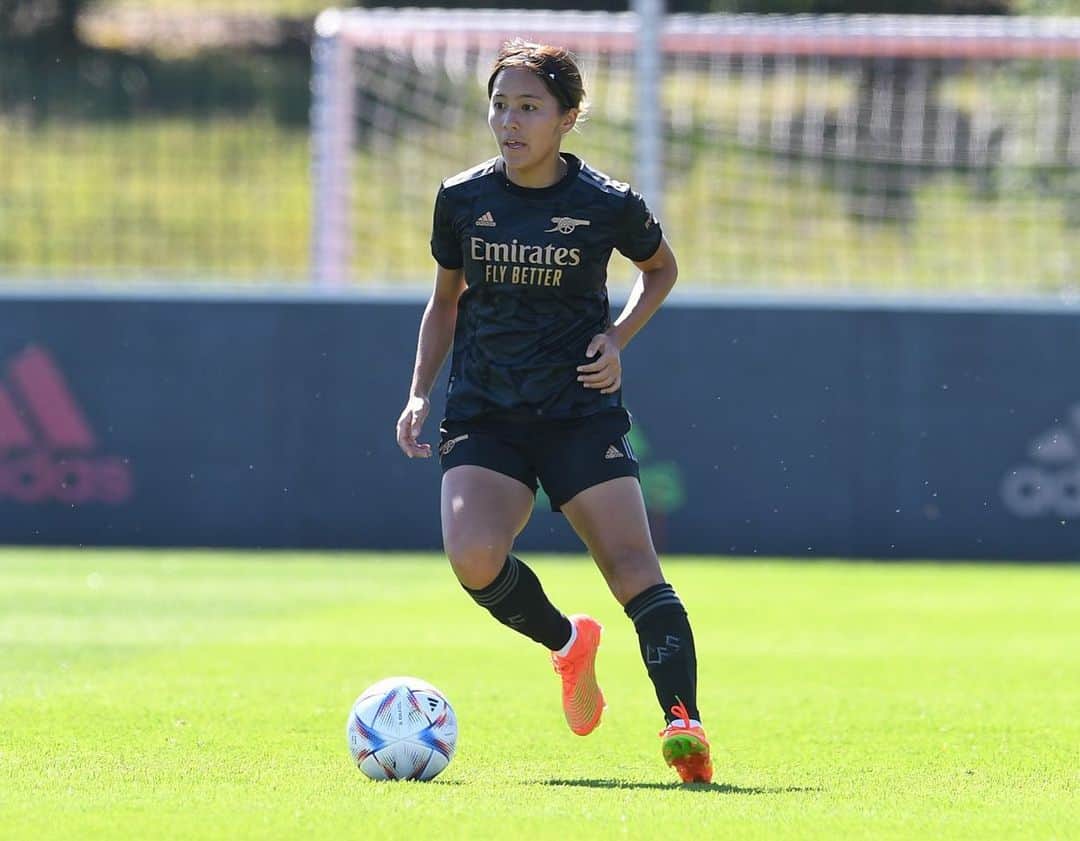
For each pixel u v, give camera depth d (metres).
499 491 16.45
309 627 31.58
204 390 46.91
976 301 46.03
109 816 13.44
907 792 15.42
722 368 46.41
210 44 84.88
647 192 52.94
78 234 71.12
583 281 16.53
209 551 46.91
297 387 46.88
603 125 65.44
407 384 46.78
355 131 65.38
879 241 64.75
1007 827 13.41
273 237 71.75
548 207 16.31
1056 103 64.44
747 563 45.44
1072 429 46.00
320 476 46.91
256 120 79.56
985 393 46.06
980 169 65.19
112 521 47.06
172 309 46.91
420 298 46.72
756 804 14.40
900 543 46.19
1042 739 19.45
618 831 12.84
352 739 15.83
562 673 17.64
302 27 85.62
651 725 20.56
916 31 56.81
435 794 14.68
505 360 16.56
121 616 33.19
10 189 73.62
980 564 45.88
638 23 52.94
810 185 66.56
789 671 26.41
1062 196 64.19
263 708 21.17
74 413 47.06
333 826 12.96
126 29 85.25
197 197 74.50
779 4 78.12
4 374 47.06
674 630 16.03
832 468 46.28
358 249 64.81
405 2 84.88
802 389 46.25
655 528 46.69
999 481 46.16
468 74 66.25
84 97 79.50
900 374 46.19
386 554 46.56
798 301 46.25
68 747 17.78
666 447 46.56
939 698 23.31
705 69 66.12
